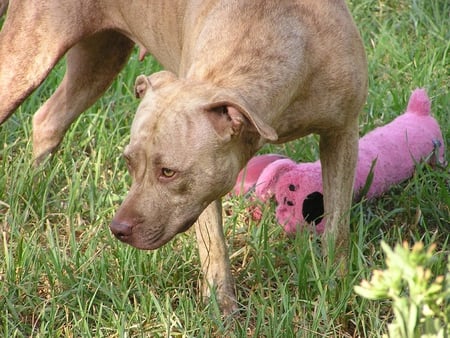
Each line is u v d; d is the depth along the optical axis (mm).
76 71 7914
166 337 5938
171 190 5383
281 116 5953
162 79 5570
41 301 6309
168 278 6492
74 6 7273
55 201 7469
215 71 5738
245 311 6316
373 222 6805
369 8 10445
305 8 5941
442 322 4758
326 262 6484
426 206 7184
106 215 7215
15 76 7406
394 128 7480
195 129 5309
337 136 6309
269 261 6340
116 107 8688
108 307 6211
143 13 7102
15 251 6797
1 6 7891
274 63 5734
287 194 6863
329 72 5938
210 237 6273
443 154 7715
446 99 8438
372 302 6070
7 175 7543
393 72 9164
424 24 10039
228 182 5512
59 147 8102
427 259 3455
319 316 5949
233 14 5926
